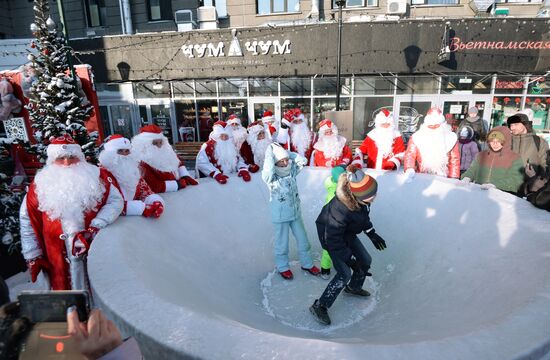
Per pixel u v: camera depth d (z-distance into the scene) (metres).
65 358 0.72
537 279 1.45
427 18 9.48
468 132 5.39
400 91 10.16
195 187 3.51
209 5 11.03
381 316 2.34
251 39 10.17
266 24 10.29
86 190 2.39
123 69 10.98
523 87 9.66
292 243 3.71
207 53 10.49
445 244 2.68
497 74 9.54
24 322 0.73
